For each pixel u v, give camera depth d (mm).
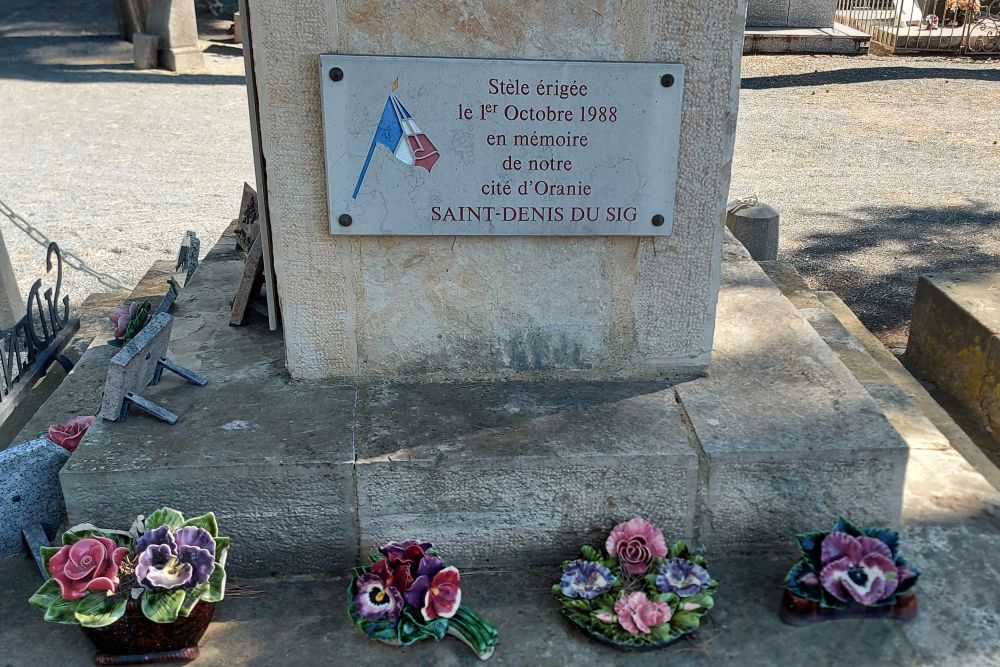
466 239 2924
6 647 2566
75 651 2559
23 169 9125
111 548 2475
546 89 2727
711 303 3055
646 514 2783
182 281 4441
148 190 8500
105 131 10680
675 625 2561
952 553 2893
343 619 2660
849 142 10164
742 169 9273
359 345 3057
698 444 2744
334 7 2621
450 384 3096
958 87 12383
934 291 4691
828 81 12797
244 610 2684
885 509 2816
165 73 14023
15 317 5297
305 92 2705
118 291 5535
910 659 2518
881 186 8727
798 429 2812
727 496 2764
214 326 3551
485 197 2834
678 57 2742
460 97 2713
